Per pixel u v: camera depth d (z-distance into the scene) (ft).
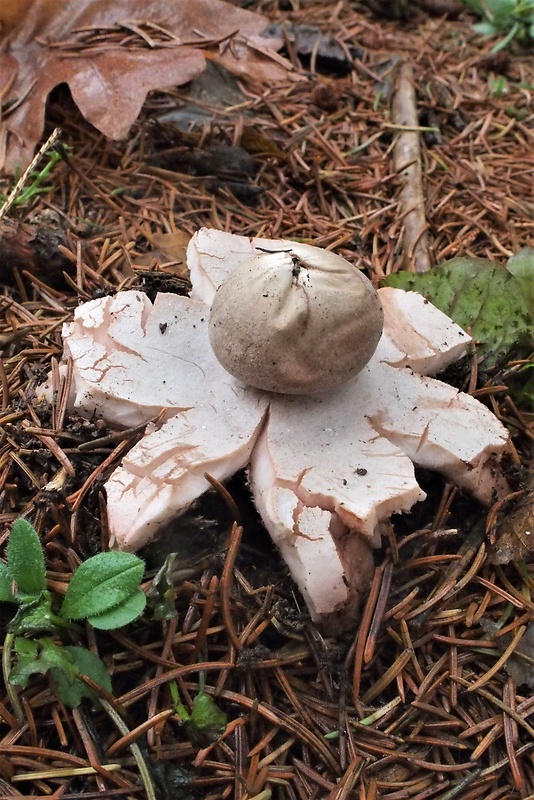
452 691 0.63
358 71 1.16
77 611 0.59
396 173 0.98
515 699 0.63
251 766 0.59
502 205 0.97
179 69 0.93
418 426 0.67
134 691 0.60
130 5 0.97
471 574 0.66
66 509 0.65
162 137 0.98
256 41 0.98
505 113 1.12
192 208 0.92
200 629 0.61
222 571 0.64
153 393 0.67
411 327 0.72
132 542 0.61
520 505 0.68
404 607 0.64
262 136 0.97
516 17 1.28
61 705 0.59
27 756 0.58
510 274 0.80
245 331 0.62
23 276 0.82
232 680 0.62
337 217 0.94
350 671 0.63
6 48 0.94
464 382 0.76
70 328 0.70
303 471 0.63
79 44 0.94
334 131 1.04
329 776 0.60
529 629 0.65
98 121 0.91
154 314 0.70
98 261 0.84
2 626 0.61
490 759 0.61
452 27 1.32
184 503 0.63
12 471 0.68
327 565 0.60
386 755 0.60
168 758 0.58
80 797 0.56
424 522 0.70
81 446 0.68
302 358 0.62
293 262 0.63
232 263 0.74
